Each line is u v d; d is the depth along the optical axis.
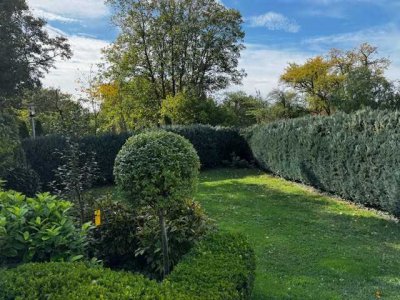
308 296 4.00
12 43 18.33
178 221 4.38
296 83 33.53
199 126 16.48
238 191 10.87
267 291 4.13
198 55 23.92
